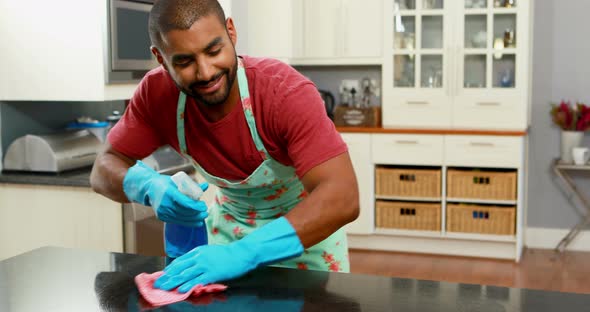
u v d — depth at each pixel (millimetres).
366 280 1355
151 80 1705
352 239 5047
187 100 1654
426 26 4836
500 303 1213
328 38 5070
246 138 1643
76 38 3025
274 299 1244
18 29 3111
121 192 1662
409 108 4887
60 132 3283
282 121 1534
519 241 4652
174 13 1299
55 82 3080
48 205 3014
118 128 1798
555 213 4992
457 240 4812
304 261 1854
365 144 4852
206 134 1699
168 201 1446
